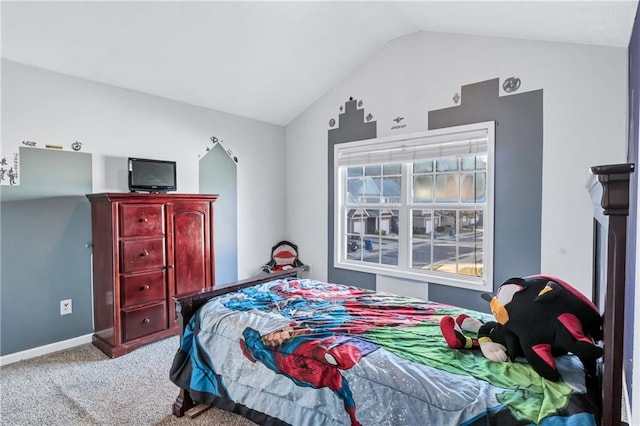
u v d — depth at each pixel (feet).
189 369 6.48
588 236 8.40
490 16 8.11
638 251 4.43
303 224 14.66
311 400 5.07
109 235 9.11
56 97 9.24
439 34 10.61
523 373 4.36
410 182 11.73
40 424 6.24
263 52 10.63
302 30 10.20
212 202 11.31
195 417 6.45
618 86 7.95
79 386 7.55
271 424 5.53
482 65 9.85
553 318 4.44
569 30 7.57
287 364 5.35
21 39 8.05
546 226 8.96
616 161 8.03
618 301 3.52
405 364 4.67
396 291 11.94
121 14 8.11
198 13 8.68
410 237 11.80
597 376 4.36
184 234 10.48
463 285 10.44
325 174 13.76
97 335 9.75
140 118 10.87
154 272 9.78
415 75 11.17
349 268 13.15
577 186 8.50
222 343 6.19
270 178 14.74
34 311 9.04
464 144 10.21
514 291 4.92
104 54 9.07
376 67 12.09
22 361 8.74
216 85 11.51
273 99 13.11
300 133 14.58
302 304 7.10
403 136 11.42
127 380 7.82
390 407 4.38
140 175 10.12
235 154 13.48
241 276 13.79
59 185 9.35
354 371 4.74
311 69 12.02
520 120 9.26
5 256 8.59
